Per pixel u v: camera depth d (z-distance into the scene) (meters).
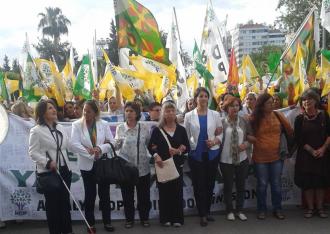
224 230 6.18
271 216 6.82
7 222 6.91
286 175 7.35
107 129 6.27
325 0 8.45
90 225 6.16
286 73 8.36
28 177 6.77
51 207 5.58
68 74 14.30
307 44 8.40
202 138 6.42
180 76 10.83
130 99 8.79
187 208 7.06
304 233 5.96
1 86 14.53
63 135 5.66
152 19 8.38
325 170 6.60
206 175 6.51
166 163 6.20
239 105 6.62
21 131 6.82
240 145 6.52
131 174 5.93
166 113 6.24
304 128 6.61
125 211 6.45
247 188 7.24
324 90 7.63
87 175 6.07
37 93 10.07
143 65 8.95
